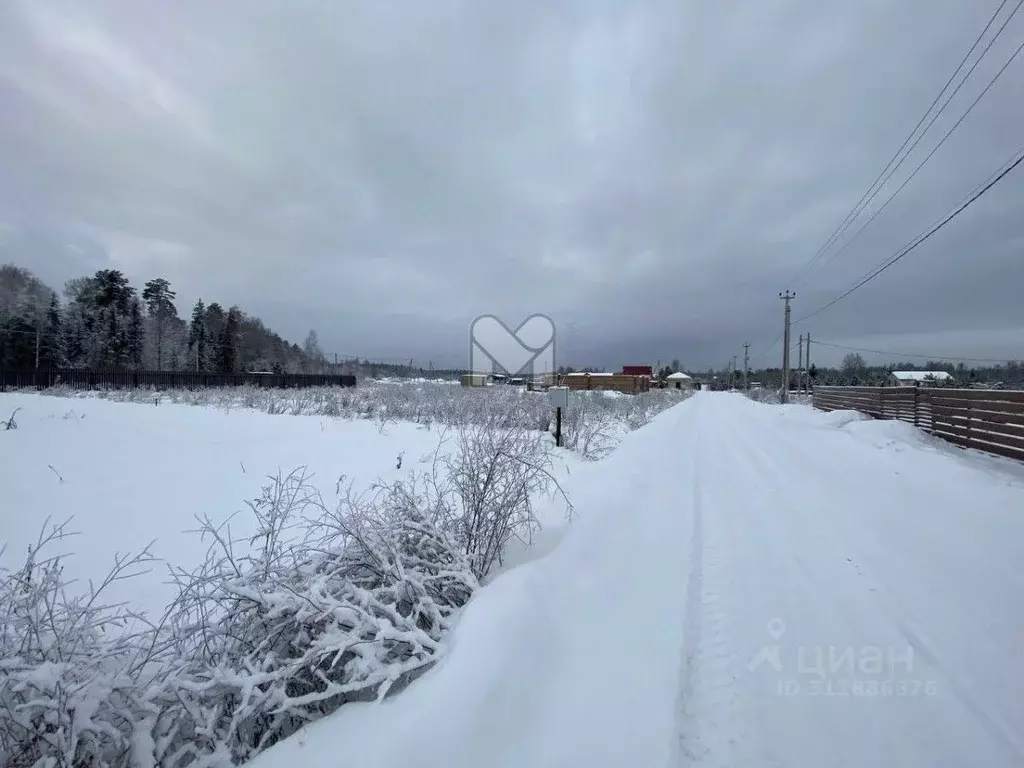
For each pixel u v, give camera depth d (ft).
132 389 97.86
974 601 13.20
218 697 8.14
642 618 12.05
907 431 44.86
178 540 18.44
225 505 22.63
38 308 151.43
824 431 54.90
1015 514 21.06
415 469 29.32
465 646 9.59
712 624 12.00
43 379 111.14
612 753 7.79
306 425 50.06
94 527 19.29
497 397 54.13
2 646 7.45
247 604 9.24
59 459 29.53
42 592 8.20
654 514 21.31
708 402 143.95
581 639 11.06
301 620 9.03
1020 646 11.07
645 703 9.00
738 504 23.25
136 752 7.00
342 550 12.06
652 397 131.34
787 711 8.94
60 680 6.63
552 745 7.91
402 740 7.30
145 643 9.66
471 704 8.15
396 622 9.96
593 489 24.23
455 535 13.71
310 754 7.22
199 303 200.34
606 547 16.60
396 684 9.32
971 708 9.05
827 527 19.65
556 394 40.42
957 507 22.40
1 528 18.67
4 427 40.09
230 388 101.40
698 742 8.19
